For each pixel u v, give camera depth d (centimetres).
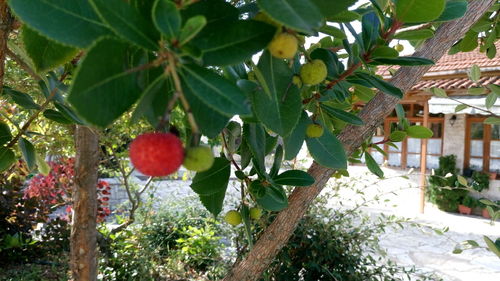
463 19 41
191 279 109
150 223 135
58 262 118
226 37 20
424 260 152
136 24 16
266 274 92
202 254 117
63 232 127
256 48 20
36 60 24
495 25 62
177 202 152
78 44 17
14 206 127
